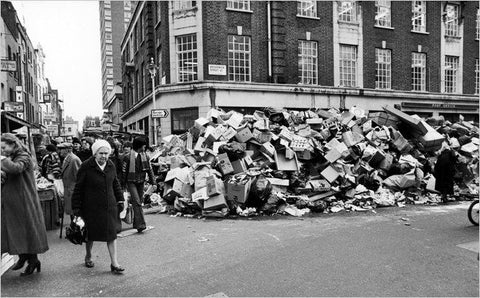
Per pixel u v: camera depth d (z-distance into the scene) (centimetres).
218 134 1077
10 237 478
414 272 502
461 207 1016
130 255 590
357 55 2334
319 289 446
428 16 2577
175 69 2039
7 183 485
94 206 509
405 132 1347
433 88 2592
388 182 1126
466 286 456
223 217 879
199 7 1959
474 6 2742
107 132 2044
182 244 650
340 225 789
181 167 1103
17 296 437
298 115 1305
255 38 2052
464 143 1409
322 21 2220
